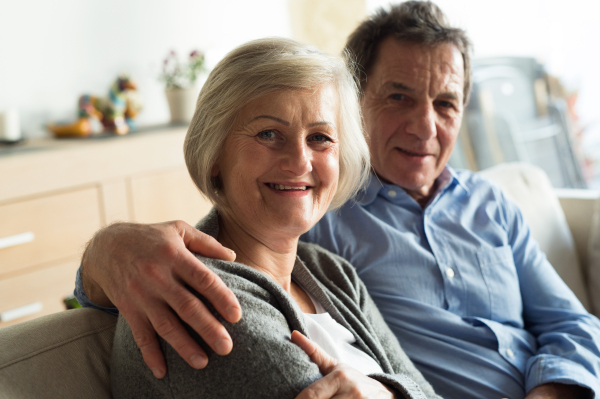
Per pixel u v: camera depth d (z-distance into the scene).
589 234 1.91
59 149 2.31
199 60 3.00
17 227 2.17
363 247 1.27
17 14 2.64
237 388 0.70
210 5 3.36
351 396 0.73
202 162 0.90
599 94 3.93
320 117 0.89
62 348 0.82
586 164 4.04
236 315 0.69
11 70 2.65
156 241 0.74
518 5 4.07
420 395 0.87
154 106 3.18
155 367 0.71
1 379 0.74
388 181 1.41
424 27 1.31
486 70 3.81
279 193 0.89
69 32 2.81
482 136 3.71
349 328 1.01
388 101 1.35
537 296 1.42
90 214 2.39
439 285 1.28
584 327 1.33
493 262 1.35
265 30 3.66
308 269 1.07
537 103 3.92
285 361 0.73
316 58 0.88
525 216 1.80
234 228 0.94
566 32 3.94
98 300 0.89
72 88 2.86
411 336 1.23
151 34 3.12
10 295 2.18
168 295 0.69
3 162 2.11
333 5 3.81
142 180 2.57
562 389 1.20
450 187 1.45
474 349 1.24
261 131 0.87
